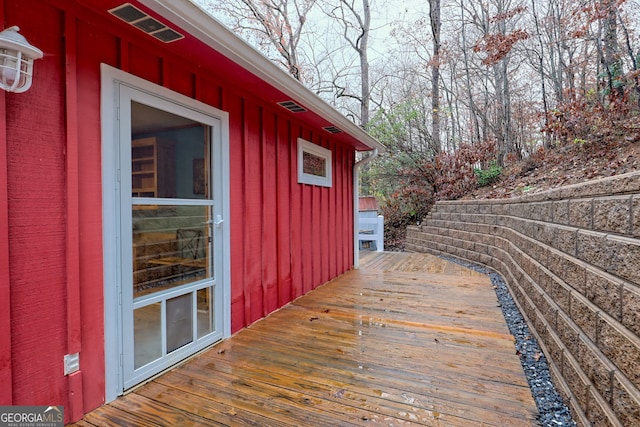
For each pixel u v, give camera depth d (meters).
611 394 1.35
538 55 8.03
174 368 2.26
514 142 9.03
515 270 3.72
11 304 1.47
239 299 2.97
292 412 1.77
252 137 3.18
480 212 5.73
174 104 2.30
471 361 2.32
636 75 5.95
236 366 2.29
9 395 1.46
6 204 1.45
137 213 2.07
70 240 1.69
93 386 1.80
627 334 1.26
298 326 3.05
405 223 10.59
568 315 1.90
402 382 2.06
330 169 4.91
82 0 1.65
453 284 4.54
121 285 1.96
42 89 1.58
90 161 1.79
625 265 1.30
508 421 1.68
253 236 3.19
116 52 1.93
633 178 1.28
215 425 1.67
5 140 1.44
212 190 2.67
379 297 3.96
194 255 2.51
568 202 2.01
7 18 1.46
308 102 3.35
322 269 4.68
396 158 10.14
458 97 10.51
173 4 1.73
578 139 6.26
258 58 2.45
